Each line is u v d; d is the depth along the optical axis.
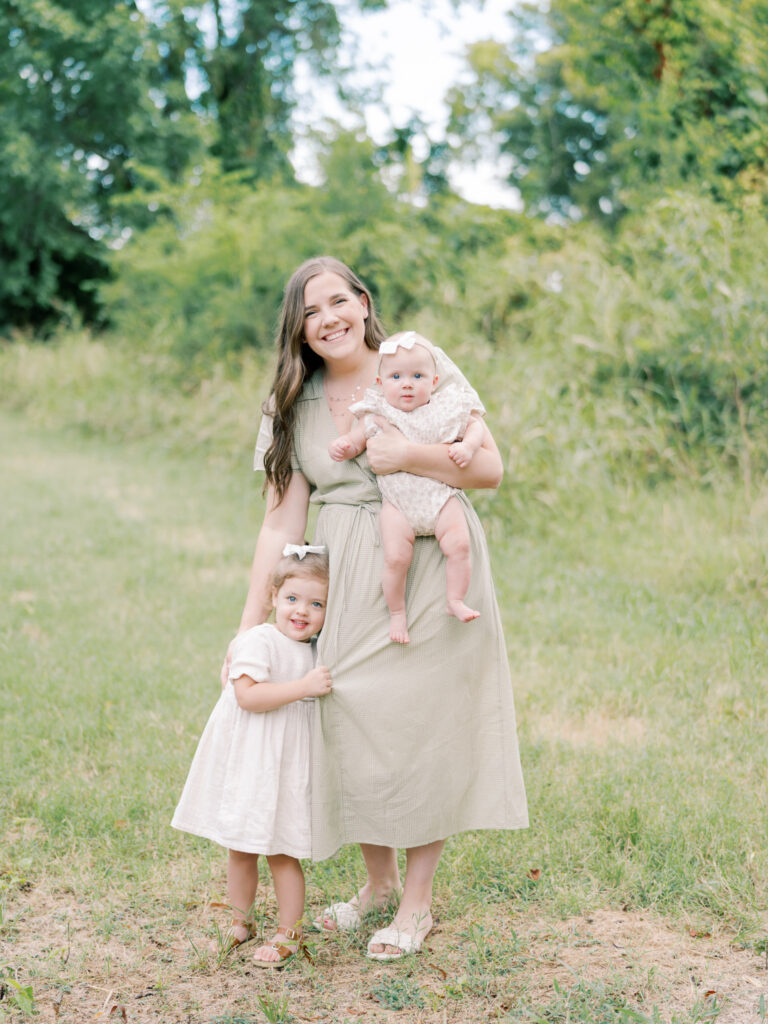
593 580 7.14
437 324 11.47
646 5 10.29
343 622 2.96
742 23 9.83
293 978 2.85
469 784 3.02
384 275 13.17
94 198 22.41
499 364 9.83
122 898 3.31
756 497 7.77
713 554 7.11
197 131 22.20
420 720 2.94
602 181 25.58
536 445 8.77
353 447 2.98
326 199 14.61
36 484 11.27
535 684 5.30
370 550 2.97
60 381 16.62
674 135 10.84
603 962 2.90
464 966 2.90
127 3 22.39
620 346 9.69
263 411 3.20
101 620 6.55
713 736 4.54
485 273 12.20
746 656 5.53
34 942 3.05
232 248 14.59
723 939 3.02
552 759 4.30
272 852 2.88
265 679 2.90
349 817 2.96
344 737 2.95
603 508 8.37
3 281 21.92
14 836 3.71
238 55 24.03
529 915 3.19
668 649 5.73
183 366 15.08
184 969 2.91
